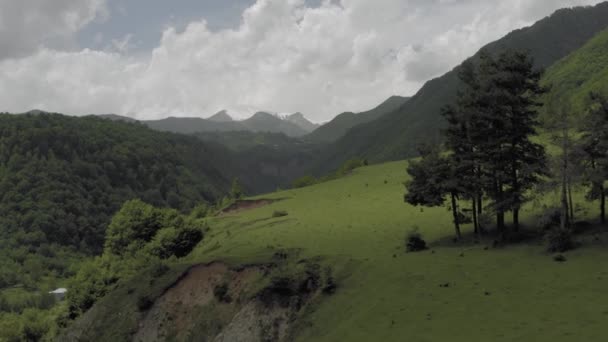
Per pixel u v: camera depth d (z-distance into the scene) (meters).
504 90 57.84
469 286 48.81
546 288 44.56
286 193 139.75
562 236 53.12
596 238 53.62
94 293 87.81
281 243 77.56
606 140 53.75
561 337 35.56
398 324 44.59
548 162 56.34
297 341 51.03
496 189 61.06
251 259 67.25
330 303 54.44
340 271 60.28
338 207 105.19
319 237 78.62
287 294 57.59
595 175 53.12
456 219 66.44
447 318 43.19
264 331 55.00
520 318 40.09
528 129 58.12
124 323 68.06
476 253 58.19
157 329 65.19
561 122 55.53
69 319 90.25
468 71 63.38
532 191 59.97
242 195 182.12
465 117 61.94
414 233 65.31
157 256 95.31
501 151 58.56
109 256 107.06
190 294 66.88
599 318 37.19
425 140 69.12
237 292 62.59
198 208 152.62
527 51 58.75
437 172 64.88
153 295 68.62
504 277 49.09
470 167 62.81
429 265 56.81
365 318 48.00
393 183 122.94
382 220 86.88
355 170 162.50
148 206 119.25
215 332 60.12
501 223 61.41
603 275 44.44
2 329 99.19
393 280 54.53
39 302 183.38
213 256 74.06
